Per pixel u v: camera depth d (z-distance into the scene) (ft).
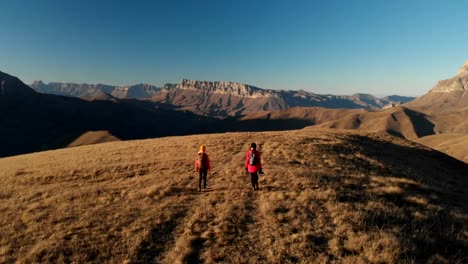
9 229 41.45
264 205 43.88
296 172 61.31
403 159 96.89
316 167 70.54
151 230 37.83
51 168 88.43
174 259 31.24
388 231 34.83
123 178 68.33
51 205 50.90
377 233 34.01
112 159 94.27
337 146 95.91
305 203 44.27
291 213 40.78
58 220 43.14
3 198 60.64
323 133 128.06
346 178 58.70
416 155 110.52
